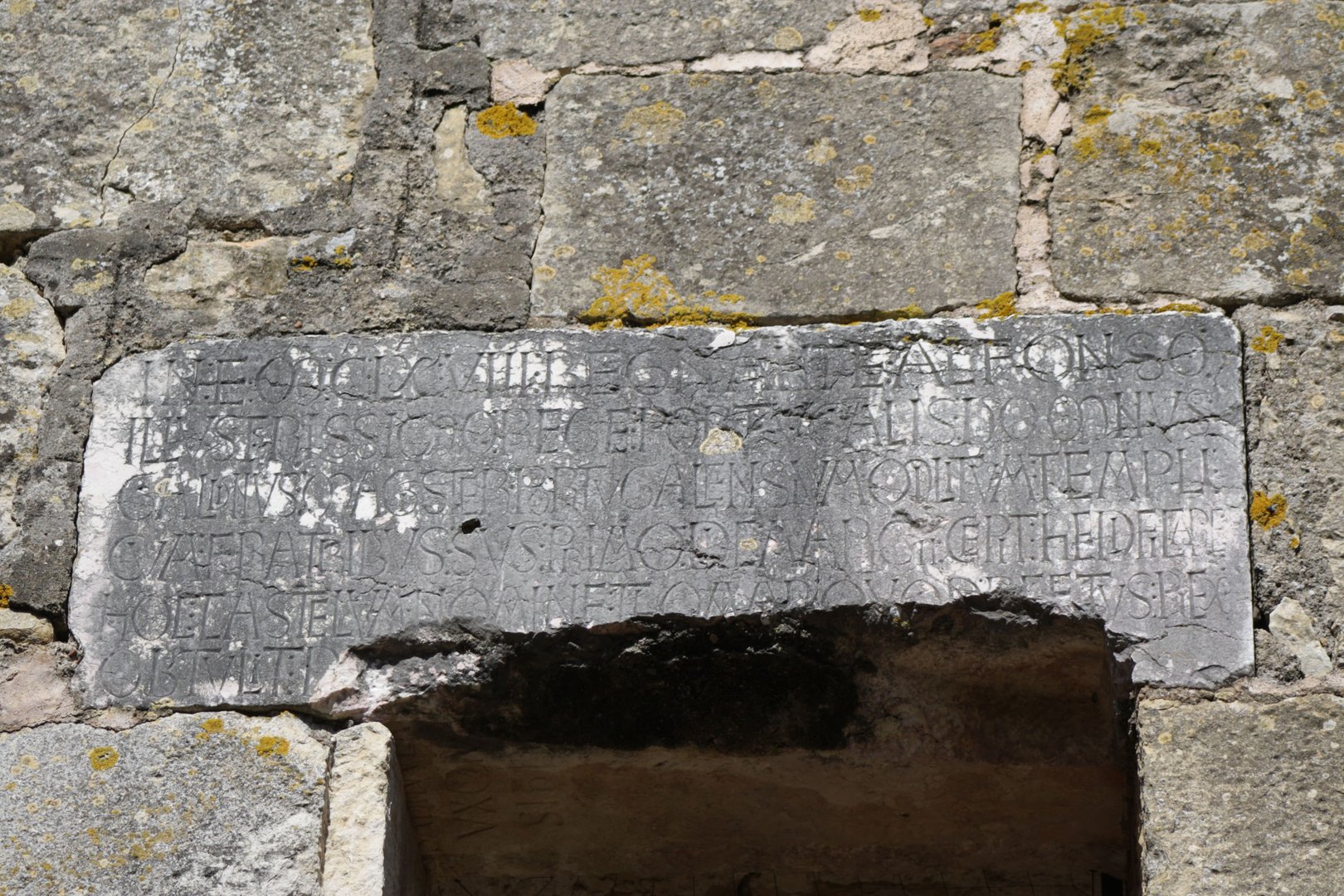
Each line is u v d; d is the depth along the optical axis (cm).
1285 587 351
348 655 359
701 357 378
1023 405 368
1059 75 404
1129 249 384
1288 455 362
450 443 374
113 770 352
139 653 362
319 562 366
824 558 359
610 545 363
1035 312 379
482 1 424
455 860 406
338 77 419
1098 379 369
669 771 380
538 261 393
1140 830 340
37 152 412
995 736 371
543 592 360
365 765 355
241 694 357
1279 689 344
